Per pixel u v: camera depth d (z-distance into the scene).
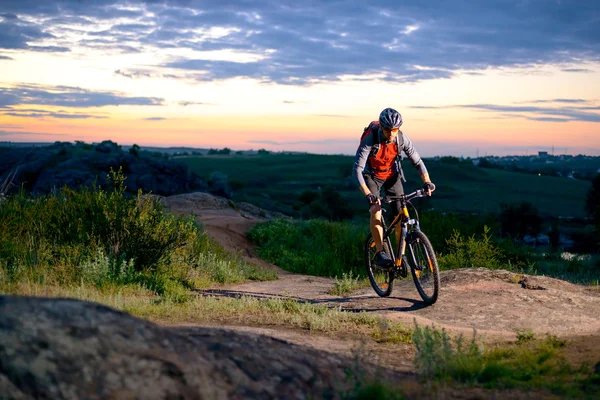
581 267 12.85
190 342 2.92
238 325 5.45
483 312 6.18
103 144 59.22
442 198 114.94
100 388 2.33
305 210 65.81
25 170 51.44
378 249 7.05
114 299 6.45
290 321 5.68
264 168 194.25
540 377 3.74
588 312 6.16
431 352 3.90
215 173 64.75
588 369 3.94
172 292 7.50
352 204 98.06
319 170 189.25
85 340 2.50
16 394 2.20
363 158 6.61
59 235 8.83
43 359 2.34
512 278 7.40
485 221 14.95
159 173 58.09
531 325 5.71
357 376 3.23
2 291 6.37
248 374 2.92
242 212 21.05
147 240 9.03
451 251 12.31
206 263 10.43
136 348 2.59
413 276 6.78
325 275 13.30
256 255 14.87
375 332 5.24
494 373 3.76
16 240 8.30
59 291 6.55
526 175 167.00
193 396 2.51
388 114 6.41
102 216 8.91
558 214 97.38
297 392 2.93
